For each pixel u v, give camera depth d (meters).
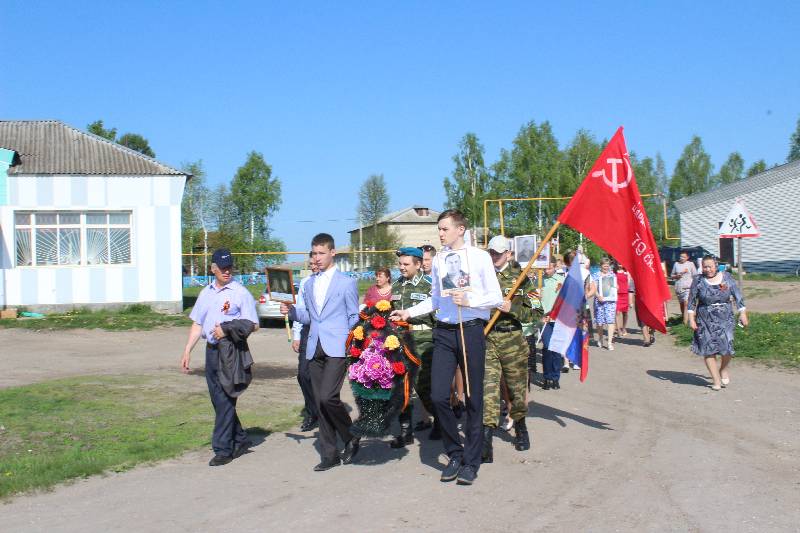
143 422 8.37
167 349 16.22
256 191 69.69
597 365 13.29
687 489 5.92
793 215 38.53
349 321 6.89
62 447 7.21
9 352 15.59
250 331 6.98
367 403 6.80
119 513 5.48
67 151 24.84
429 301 6.56
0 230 22.81
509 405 7.85
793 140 75.62
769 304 24.20
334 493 5.97
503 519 5.28
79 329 19.81
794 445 7.32
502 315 7.12
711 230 43.97
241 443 7.31
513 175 63.25
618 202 8.05
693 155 79.81
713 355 10.50
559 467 6.67
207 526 5.19
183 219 71.00
